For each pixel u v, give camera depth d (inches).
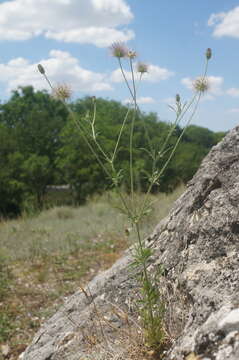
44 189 252.8
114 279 27.1
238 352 14.0
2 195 240.2
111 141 200.5
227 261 20.1
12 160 247.1
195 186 25.4
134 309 24.2
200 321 17.7
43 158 246.5
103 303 25.9
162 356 19.5
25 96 358.3
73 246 73.4
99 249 71.5
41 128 296.8
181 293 21.3
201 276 20.4
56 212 114.4
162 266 23.8
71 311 28.4
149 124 211.5
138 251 21.7
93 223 90.2
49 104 363.6
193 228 22.9
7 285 56.6
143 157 185.9
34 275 61.2
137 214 21.4
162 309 20.8
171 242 25.1
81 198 236.8
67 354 23.2
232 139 24.2
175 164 213.2
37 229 89.6
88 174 229.3
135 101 21.3
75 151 230.5
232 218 21.1
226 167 23.3
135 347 20.4
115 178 21.4
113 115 283.4
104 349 21.1
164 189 175.9
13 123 335.6
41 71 23.3
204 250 21.6
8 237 84.6
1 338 42.9
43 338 27.3
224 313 16.2
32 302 51.9
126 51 22.1
